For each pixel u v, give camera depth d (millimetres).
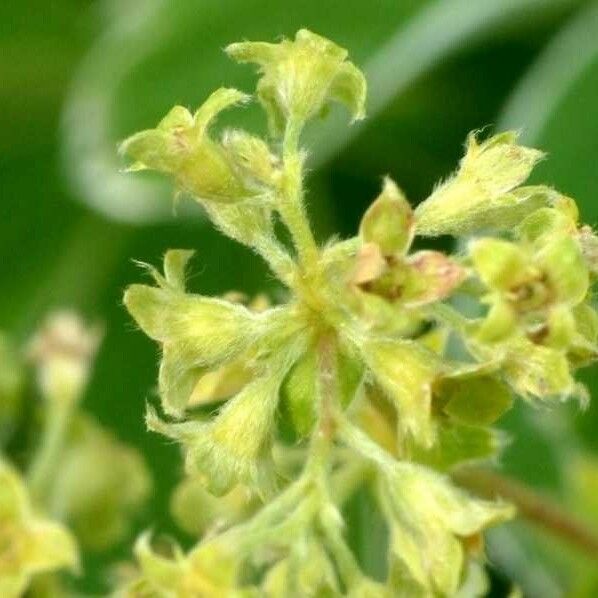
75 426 86
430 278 61
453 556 62
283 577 63
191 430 64
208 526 72
